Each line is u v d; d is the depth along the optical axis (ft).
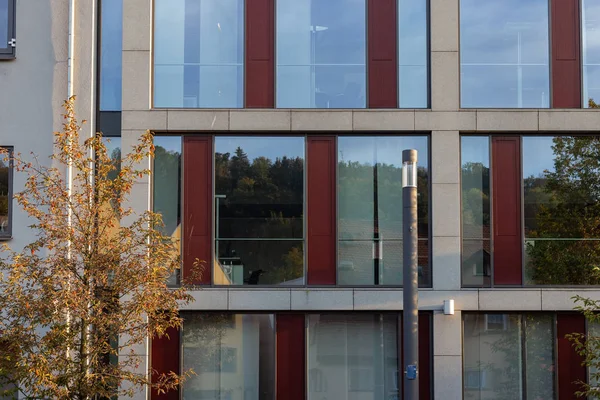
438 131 53.47
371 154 54.13
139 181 53.16
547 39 54.65
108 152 54.54
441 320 52.65
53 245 41.93
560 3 54.80
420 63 54.49
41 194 52.16
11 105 53.98
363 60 54.60
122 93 53.78
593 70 54.44
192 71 54.49
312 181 53.83
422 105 54.24
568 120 53.42
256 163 54.03
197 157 53.98
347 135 54.19
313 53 54.65
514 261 53.36
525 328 53.47
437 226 53.11
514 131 53.67
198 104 54.34
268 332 53.36
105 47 55.26
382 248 53.52
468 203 53.88
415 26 54.75
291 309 52.60
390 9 54.80
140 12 54.19
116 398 52.19
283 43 54.70
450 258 52.90
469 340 53.36
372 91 54.24
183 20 54.85
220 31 54.80
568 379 52.85
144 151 50.85
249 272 53.21
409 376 38.52
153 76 54.44
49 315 40.63
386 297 52.60
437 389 52.31
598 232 53.52
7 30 54.60
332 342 53.42
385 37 54.65
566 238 53.57
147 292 42.47
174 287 52.85
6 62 54.29
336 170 53.83
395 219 53.67
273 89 54.19
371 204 53.83
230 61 54.65
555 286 53.01
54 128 53.88
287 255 53.36
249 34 54.65
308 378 53.06
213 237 53.31
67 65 54.29
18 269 40.68
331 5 54.95
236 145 54.13
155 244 44.29
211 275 53.06
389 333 53.52
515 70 54.44
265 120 53.47
